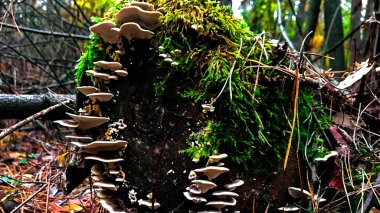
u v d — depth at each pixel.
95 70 0.52
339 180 0.53
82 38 1.37
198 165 0.49
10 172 0.83
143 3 0.49
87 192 0.69
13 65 1.42
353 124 0.64
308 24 1.38
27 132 1.32
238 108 0.49
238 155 0.49
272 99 0.51
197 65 0.50
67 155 0.86
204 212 0.47
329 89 0.62
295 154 0.52
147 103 0.51
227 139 0.49
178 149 0.50
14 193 0.66
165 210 0.50
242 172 0.50
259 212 0.51
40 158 0.95
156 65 0.50
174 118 0.50
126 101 0.51
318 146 0.54
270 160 0.51
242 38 0.51
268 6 1.65
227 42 0.51
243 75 0.50
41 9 1.58
